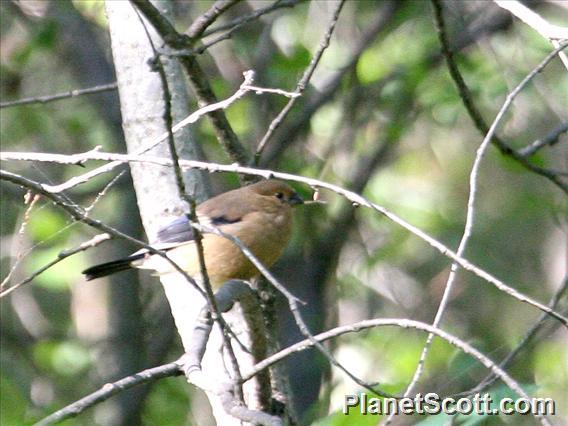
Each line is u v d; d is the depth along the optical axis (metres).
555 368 13.24
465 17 15.33
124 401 14.12
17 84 15.22
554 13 14.42
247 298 6.67
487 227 17.12
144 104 7.94
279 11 14.60
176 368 5.93
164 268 9.09
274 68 13.70
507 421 10.04
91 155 5.96
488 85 14.09
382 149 13.99
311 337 5.25
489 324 16.41
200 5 15.21
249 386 6.85
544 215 16.00
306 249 13.27
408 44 14.87
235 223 9.21
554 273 15.91
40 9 14.85
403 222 5.77
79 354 14.69
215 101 8.00
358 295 15.80
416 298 16.45
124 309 14.52
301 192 12.96
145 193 7.89
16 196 14.60
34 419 7.50
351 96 14.45
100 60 14.50
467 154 17.53
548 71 14.84
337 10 7.52
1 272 16.22
